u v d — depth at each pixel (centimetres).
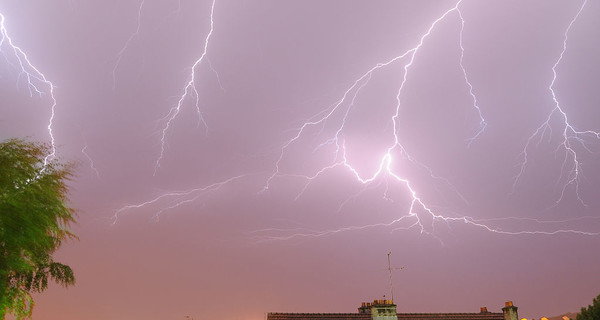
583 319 1633
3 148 1160
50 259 1222
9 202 1086
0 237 1056
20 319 1153
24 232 1092
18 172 1148
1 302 1083
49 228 1190
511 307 2570
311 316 2325
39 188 1177
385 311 2442
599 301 1627
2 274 1065
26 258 1153
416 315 2489
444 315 2522
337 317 2361
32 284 1170
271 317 2288
